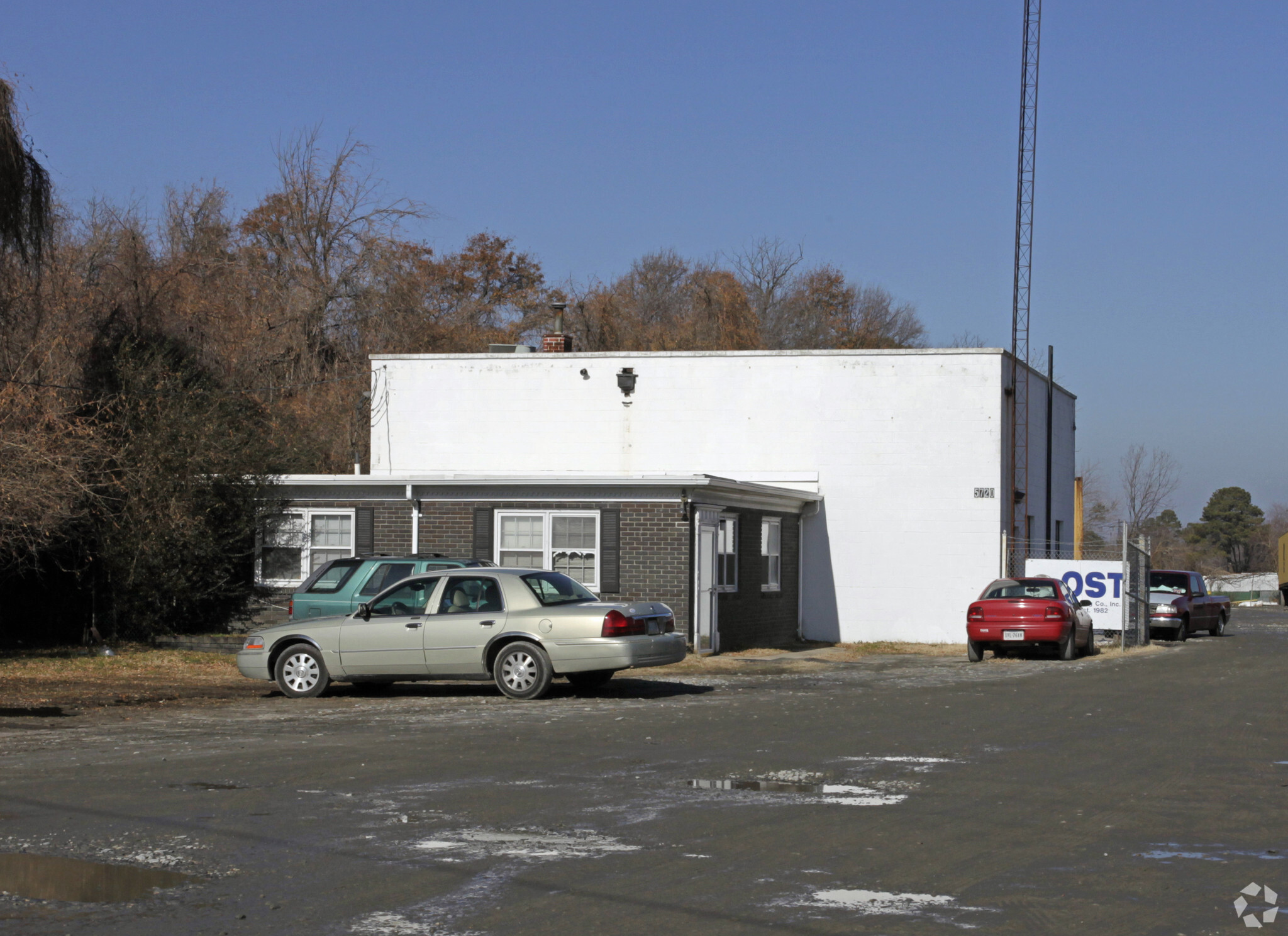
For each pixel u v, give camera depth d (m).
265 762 10.99
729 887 6.79
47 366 23.11
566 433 32.19
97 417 23.31
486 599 16.83
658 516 24.97
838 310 62.28
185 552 24.03
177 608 25.03
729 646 26.48
